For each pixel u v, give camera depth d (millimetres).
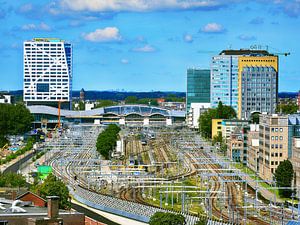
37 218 183625
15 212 195875
